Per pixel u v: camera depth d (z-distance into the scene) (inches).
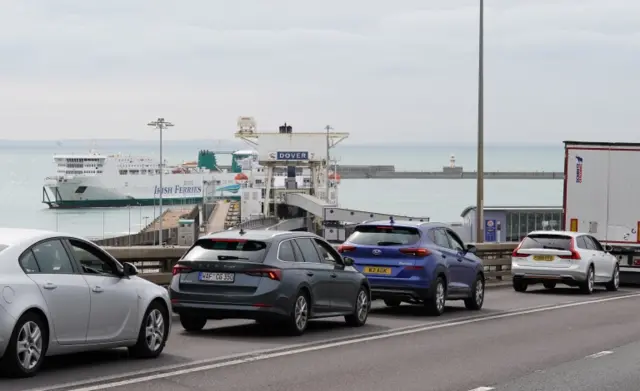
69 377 466.9
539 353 620.1
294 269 666.2
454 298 901.2
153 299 545.6
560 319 858.8
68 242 490.3
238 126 4953.3
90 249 507.8
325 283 701.3
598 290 1280.8
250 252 653.9
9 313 435.5
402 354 601.3
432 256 850.1
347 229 2314.2
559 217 2596.0
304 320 676.7
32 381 449.4
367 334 706.2
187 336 663.1
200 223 5679.1
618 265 1272.1
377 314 876.0
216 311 647.8
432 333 727.7
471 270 926.4
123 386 448.1
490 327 781.3
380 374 515.2
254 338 659.4
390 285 840.9
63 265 480.4
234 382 473.4
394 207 7367.1
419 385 482.9
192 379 478.0
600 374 531.5
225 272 649.6
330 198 5270.7
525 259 1193.4
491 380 504.4
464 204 7785.4
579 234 1203.9
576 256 1170.6
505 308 970.1
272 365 536.1
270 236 666.8
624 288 1326.3
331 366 539.8
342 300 730.2
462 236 2566.4
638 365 569.0
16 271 447.5
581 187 1275.8
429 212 6870.1
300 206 4643.2
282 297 649.0
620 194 1264.8
